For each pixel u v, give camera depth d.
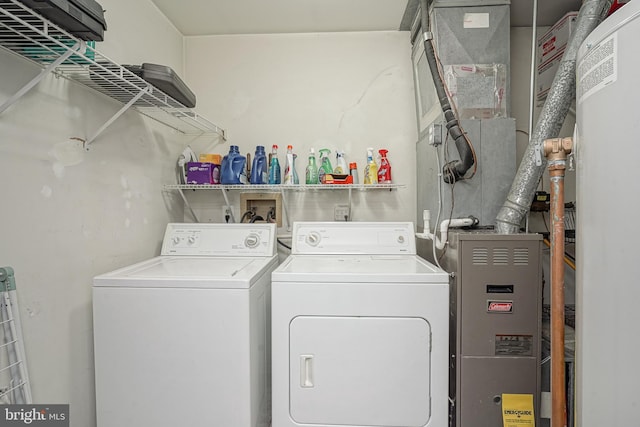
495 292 1.30
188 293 1.27
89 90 1.42
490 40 1.68
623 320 0.73
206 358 1.27
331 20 2.15
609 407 0.77
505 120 1.63
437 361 1.29
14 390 1.06
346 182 2.07
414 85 2.18
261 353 1.45
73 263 1.33
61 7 0.86
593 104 0.82
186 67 2.32
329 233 1.88
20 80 1.10
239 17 2.10
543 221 2.04
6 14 0.82
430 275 1.28
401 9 2.04
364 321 1.29
